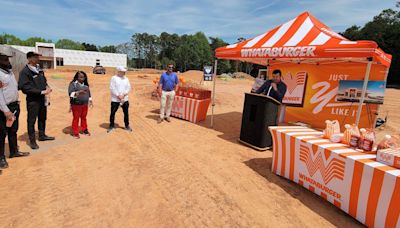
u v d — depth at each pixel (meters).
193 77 34.97
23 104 9.19
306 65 8.08
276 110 5.27
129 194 3.25
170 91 7.34
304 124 7.92
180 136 6.10
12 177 3.51
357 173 2.78
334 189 3.09
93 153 4.62
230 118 8.84
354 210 2.86
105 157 4.46
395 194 2.42
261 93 5.75
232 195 3.36
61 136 5.51
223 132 6.74
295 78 8.42
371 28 58.16
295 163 3.71
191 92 7.83
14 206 2.85
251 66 86.12
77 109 5.34
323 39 4.87
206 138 6.05
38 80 4.43
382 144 2.93
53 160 4.18
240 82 32.72
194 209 2.99
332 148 3.18
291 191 3.54
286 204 3.21
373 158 2.86
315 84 7.95
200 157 4.72
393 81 49.66
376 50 4.03
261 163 4.56
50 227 2.54
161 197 3.22
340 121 7.46
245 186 3.63
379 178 2.55
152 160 4.45
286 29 5.95
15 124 4.03
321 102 7.86
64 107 9.05
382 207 2.55
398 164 2.56
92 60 66.00
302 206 3.18
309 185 3.49
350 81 7.12
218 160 4.61
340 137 3.46
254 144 5.38
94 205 2.96
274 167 4.11
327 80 7.66
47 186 3.33
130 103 10.73
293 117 8.60
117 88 5.93
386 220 2.53
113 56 68.31
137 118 7.89
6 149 4.54
